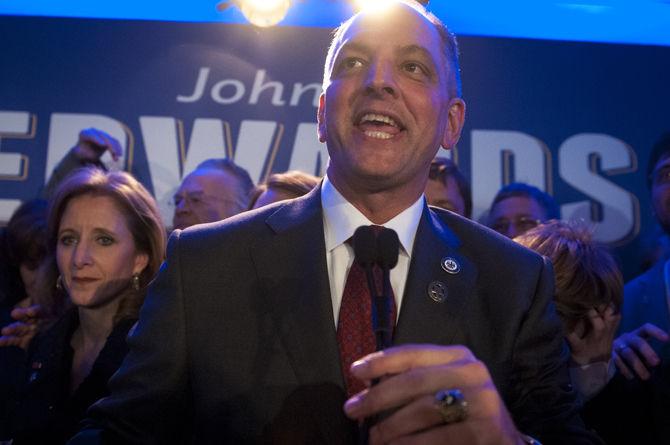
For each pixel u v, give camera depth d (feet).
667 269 9.29
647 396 6.29
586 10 12.38
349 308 4.02
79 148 11.51
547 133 12.10
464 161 12.00
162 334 4.10
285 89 12.14
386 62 4.27
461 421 3.18
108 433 3.95
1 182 11.64
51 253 7.36
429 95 4.26
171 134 11.96
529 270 4.44
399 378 3.16
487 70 12.23
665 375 6.25
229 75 12.14
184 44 12.19
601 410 6.30
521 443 3.38
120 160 11.73
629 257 11.82
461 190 9.45
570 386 4.42
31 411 6.48
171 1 12.32
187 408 4.27
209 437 3.92
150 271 7.01
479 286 4.33
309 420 3.80
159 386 4.01
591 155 12.07
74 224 6.77
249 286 4.19
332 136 4.27
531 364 4.25
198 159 11.93
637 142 12.12
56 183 11.45
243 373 3.97
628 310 9.30
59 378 6.65
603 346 6.38
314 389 3.84
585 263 6.38
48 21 12.12
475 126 12.08
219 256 4.27
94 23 12.16
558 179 12.00
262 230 4.41
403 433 3.19
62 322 6.97
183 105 12.03
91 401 6.06
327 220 4.41
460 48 12.25
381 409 3.15
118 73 12.06
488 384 3.24
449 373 3.20
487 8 12.35
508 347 4.16
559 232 6.78
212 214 10.25
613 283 6.38
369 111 4.12
